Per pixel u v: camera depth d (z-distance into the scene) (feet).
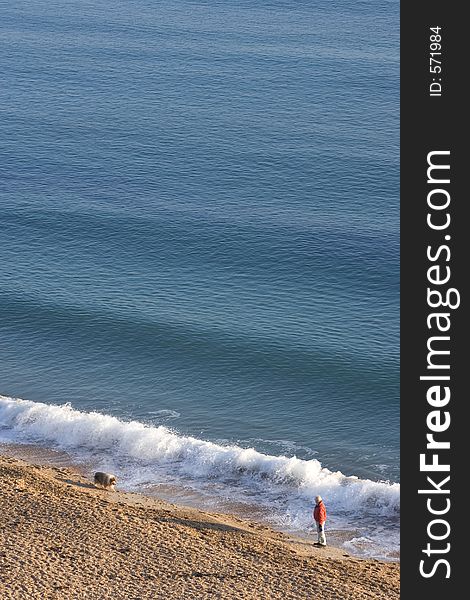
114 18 367.25
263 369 154.61
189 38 339.57
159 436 132.05
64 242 200.03
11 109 277.23
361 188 224.12
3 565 92.79
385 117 267.80
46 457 129.70
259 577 95.30
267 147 248.11
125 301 176.04
